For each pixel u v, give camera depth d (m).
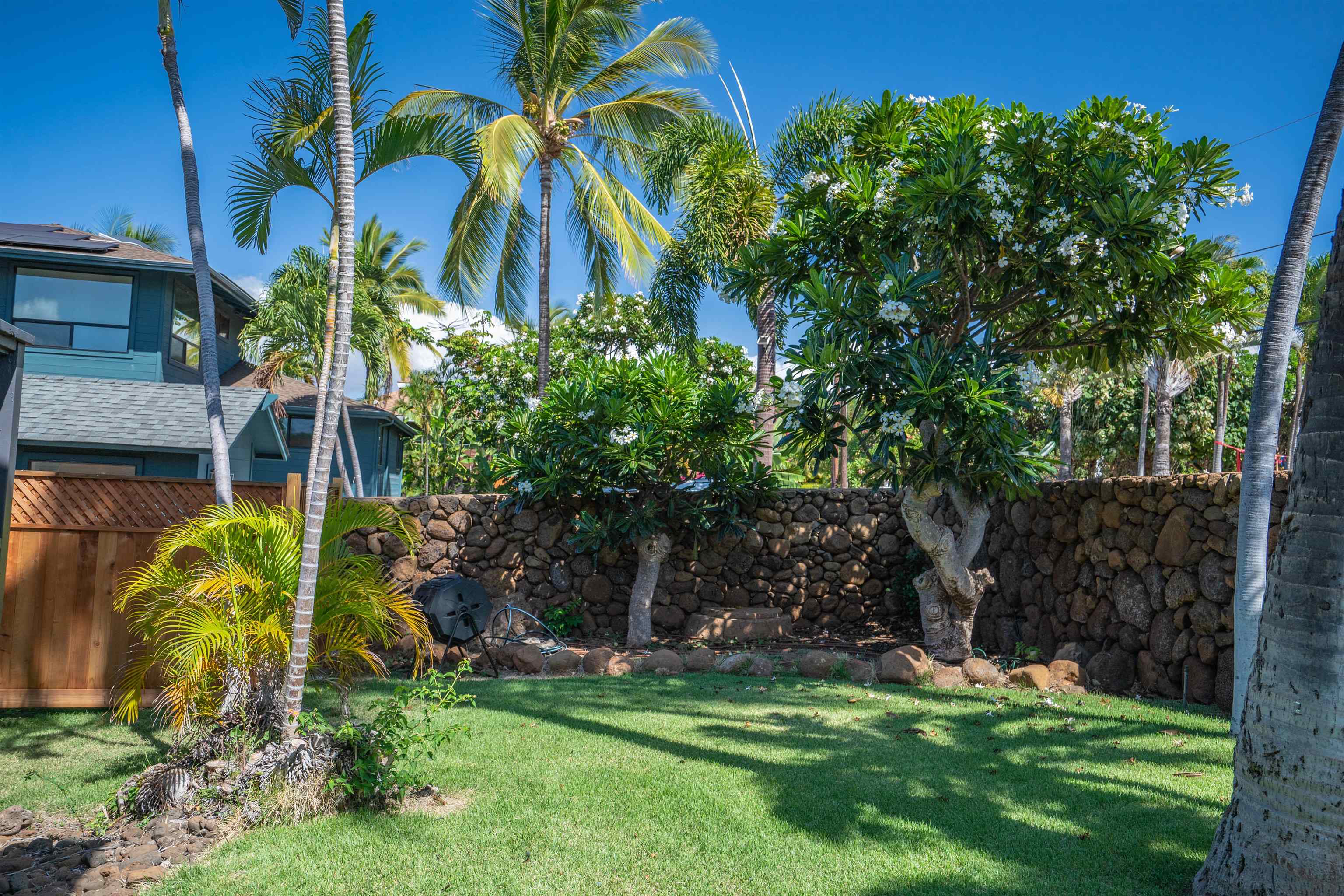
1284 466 17.36
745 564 11.01
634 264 15.61
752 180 13.45
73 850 3.63
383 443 25.70
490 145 13.22
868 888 3.30
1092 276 7.93
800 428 8.13
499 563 10.41
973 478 7.89
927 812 4.09
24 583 6.14
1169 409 20.20
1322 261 16.33
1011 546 9.33
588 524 9.80
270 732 4.33
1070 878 3.38
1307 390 3.12
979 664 7.46
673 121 15.96
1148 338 8.20
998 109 8.16
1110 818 4.01
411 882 3.34
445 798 4.32
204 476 14.72
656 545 9.93
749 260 8.84
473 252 15.81
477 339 23.61
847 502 11.33
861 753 5.03
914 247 8.23
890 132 8.78
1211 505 6.51
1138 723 5.80
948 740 5.35
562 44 15.30
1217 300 8.09
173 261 16.05
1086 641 7.82
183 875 3.38
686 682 7.24
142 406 14.37
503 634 9.67
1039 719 5.93
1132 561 7.26
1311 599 2.95
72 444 13.01
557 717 5.92
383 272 29.30
